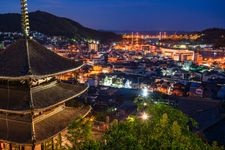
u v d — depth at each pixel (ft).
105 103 301.63
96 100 323.37
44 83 84.23
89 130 75.20
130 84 542.57
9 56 83.30
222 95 420.77
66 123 85.81
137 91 375.45
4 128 78.02
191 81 544.62
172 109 87.56
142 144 65.21
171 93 476.54
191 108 244.63
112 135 67.00
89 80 530.68
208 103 254.27
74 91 91.30
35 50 85.66
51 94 83.71
